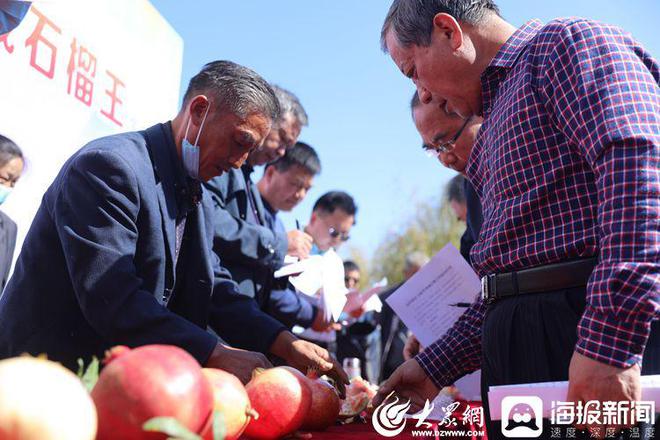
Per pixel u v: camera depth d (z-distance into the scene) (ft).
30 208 6.36
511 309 3.81
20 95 6.19
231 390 2.58
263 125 5.37
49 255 4.63
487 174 4.36
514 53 4.23
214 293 5.70
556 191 3.65
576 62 3.58
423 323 6.46
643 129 3.24
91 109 7.48
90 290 4.21
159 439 1.98
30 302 4.58
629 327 2.99
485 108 4.44
